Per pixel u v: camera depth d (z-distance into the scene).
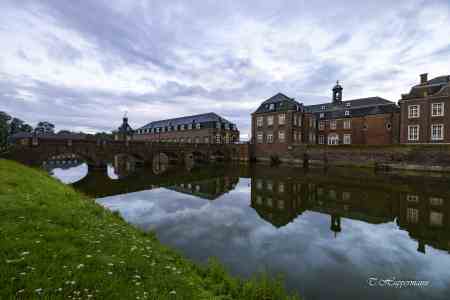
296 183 19.81
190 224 9.93
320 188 17.55
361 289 5.52
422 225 9.80
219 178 23.61
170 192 16.64
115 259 3.98
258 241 8.26
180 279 3.95
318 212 11.80
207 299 3.64
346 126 45.84
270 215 11.31
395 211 11.73
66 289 2.95
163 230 9.16
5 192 7.55
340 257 7.11
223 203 13.59
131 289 3.20
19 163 19.38
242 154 47.62
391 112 39.69
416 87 32.88
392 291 5.43
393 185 18.08
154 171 29.94
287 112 41.84
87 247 4.30
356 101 47.25
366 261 6.88
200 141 59.91
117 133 76.88
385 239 8.47
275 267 6.49
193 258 6.87
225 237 8.58
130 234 6.09
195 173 27.73
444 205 12.59
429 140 30.11
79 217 6.22
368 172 26.47
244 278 5.84
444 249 7.70
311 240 8.39
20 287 2.84
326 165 35.69
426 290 5.51
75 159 54.72
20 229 4.53
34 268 3.24
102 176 24.67
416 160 26.94
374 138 41.66
